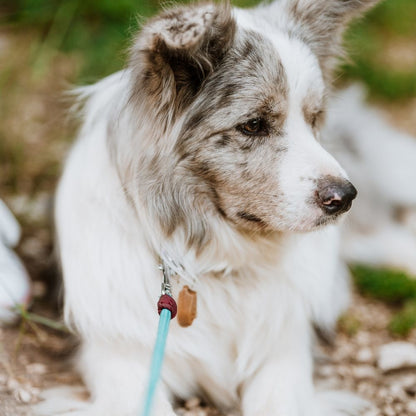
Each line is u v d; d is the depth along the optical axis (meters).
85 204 3.56
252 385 3.50
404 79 8.04
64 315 3.79
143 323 3.42
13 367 3.65
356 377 3.88
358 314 4.64
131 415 3.09
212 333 3.54
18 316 4.02
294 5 3.77
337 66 4.12
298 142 3.35
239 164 3.33
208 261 3.47
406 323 4.38
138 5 7.18
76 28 7.36
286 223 3.28
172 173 3.31
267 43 3.38
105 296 3.45
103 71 6.77
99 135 3.58
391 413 3.49
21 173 5.78
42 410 3.29
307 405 3.40
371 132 6.10
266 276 3.57
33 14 7.41
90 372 3.47
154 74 3.08
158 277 3.45
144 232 3.41
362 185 5.81
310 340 3.87
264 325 3.58
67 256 3.66
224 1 3.27
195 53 3.10
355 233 5.75
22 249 4.87
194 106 3.26
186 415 3.46
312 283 3.72
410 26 9.40
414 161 6.00
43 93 6.80
